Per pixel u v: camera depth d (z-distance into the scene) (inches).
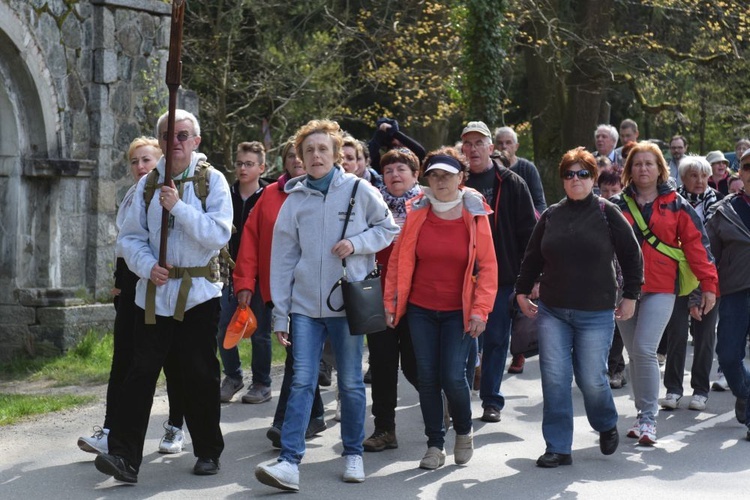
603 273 328.8
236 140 1152.2
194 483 308.5
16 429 378.9
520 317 404.8
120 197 613.3
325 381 466.6
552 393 334.6
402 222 366.0
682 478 324.8
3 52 560.1
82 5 594.6
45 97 576.4
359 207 306.5
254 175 417.1
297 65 1066.7
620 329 385.1
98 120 600.1
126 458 298.2
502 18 876.0
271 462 308.3
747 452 359.9
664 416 418.3
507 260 399.9
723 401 450.6
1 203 584.1
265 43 1074.7
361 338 310.0
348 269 304.2
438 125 1104.8
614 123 1406.3
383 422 355.6
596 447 364.2
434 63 1047.6
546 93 1131.9
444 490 306.7
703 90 1228.5
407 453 352.2
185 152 303.4
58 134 586.2
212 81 1027.9
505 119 1344.7
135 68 619.8
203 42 1023.0
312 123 309.3
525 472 328.5
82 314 583.2
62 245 589.3
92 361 567.2
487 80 872.9
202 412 312.5
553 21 1002.1
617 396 458.0
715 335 432.8
